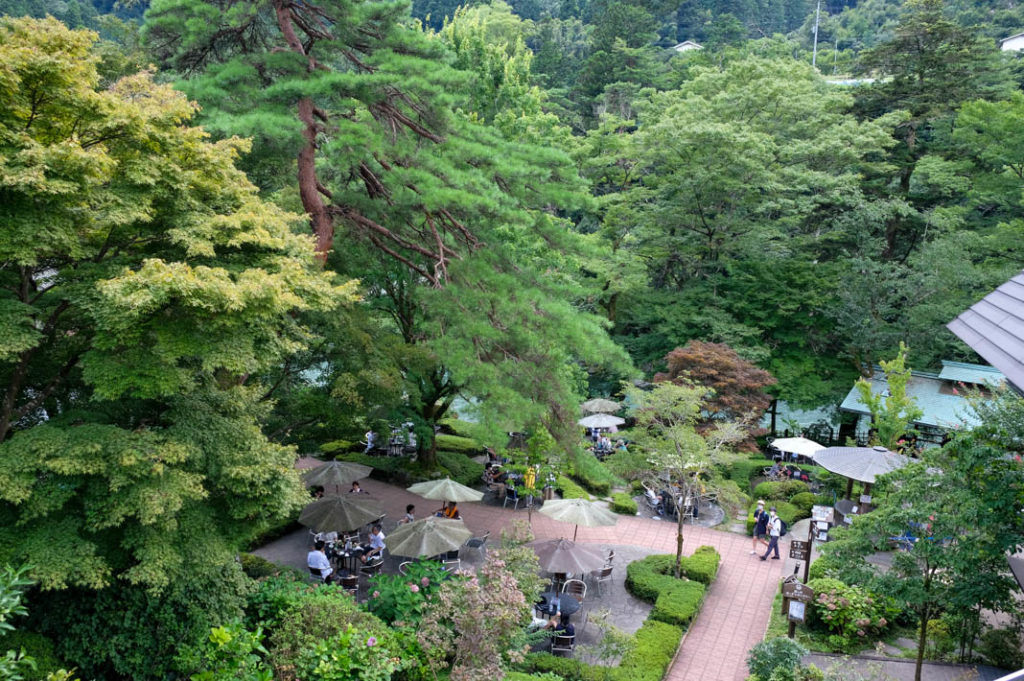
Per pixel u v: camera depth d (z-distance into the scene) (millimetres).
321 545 18375
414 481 26391
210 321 10625
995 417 11656
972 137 34875
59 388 12656
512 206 18406
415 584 15016
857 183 35531
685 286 36344
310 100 18000
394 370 19484
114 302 9445
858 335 32344
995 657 15258
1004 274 30250
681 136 32062
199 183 11805
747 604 19312
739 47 62594
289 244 13289
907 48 41031
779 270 34250
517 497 24922
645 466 21797
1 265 10656
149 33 18453
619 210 36750
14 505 10297
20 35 9812
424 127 19438
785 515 25188
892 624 17406
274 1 17938
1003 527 11289
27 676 10250
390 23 18922
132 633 11594
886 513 12898
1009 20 64562
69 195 9758
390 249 21234
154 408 12461
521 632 13477
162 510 9953
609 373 37438
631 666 15133
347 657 11523
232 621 12211
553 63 64938
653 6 73062
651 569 20188
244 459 11688
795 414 39750
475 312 17938
